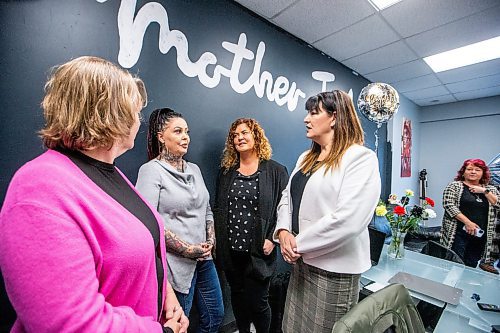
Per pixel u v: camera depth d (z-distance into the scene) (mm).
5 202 391
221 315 1416
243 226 1442
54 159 456
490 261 2264
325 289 960
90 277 391
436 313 1222
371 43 2408
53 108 472
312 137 1111
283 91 2215
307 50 2428
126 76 538
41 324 347
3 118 1044
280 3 1831
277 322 1745
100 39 1258
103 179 535
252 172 1520
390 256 1791
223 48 1768
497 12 1899
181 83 1569
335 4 1843
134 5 1357
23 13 1060
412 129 4512
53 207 379
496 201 2176
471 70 2998
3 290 1048
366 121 3355
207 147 1728
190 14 1588
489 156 4090
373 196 920
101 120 479
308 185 1048
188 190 1193
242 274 1493
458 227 2309
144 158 1451
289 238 1052
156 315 558
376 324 746
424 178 4562
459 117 4340
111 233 445
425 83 3479
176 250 1117
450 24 2076
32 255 353
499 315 1107
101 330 378
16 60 1055
